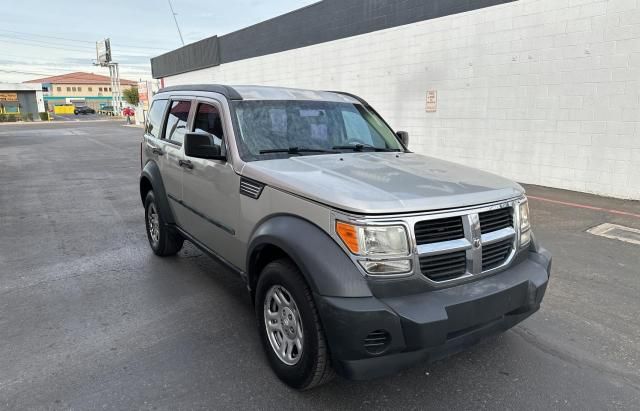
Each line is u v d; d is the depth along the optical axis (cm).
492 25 1012
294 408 278
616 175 858
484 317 267
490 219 288
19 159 1589
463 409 279
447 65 1123
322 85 1570
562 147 930
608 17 827
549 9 908
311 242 268
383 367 254
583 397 290
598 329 378
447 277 268
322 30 1527
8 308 413
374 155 386
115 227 692
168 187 496
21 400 284
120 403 282
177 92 506
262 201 319
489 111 1047
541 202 827
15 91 5981
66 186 1054
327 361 272
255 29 1917
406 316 245
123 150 1905
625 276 490
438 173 327
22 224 710
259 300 318
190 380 306
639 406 282
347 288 250
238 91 405
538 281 295
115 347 347
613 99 842
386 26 1278
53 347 347
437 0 1121
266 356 328
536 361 330
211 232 402
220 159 366
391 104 1302
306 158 359
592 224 689
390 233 254
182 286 464
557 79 916
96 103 11231
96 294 445
